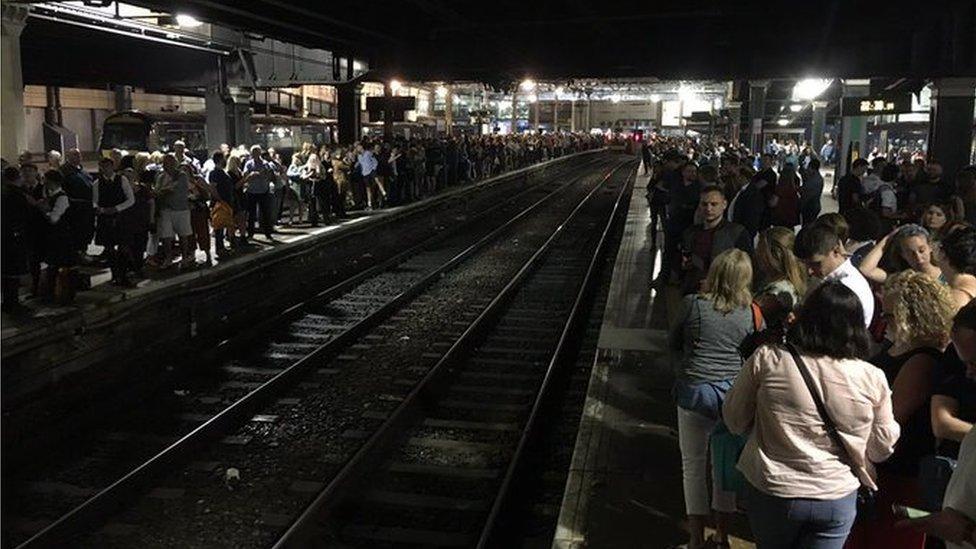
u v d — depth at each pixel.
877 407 3.26
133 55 25.25
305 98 48.16
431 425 8.45
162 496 6.80
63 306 10.03
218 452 7.75
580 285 16.00
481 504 6.73
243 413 8.54
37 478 7.32
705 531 4.98
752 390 3.38
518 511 6.67
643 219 22.47
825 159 37.09
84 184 11.91
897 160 25.95
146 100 46.25
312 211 18.80
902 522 2.71
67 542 6.08
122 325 10.68
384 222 21.19
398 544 6.12
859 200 11.89
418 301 14.24
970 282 4.38
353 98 26.69
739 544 4.85
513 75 22.78
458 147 32.41
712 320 4.36
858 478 3.28
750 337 4.03
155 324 11.39
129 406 8.96
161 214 12.71
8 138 13.87
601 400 7.54
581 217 27.80
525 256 19.33
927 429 3.52
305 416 8.69
